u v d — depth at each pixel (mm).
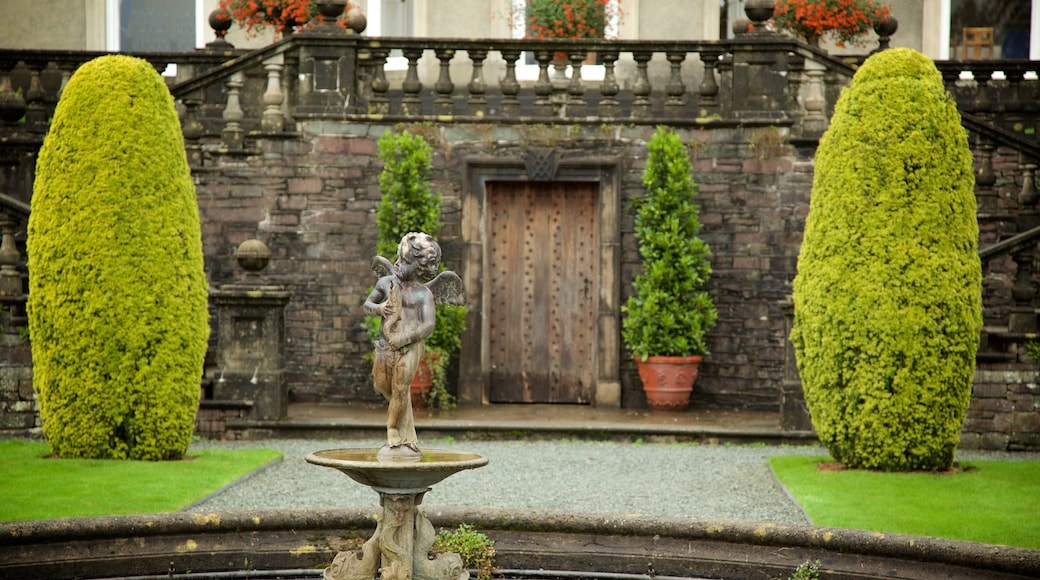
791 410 11680
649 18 16141
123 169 9867
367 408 13281
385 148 13383
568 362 14039
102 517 6344
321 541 6566
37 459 9797
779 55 13328
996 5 16469
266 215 13766
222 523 6477
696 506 8586
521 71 15828
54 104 14375
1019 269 11250
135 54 15000
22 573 6129
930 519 7688
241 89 13930
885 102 9617
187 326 9969
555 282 14039
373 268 5855
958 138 9656
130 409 9805
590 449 11359
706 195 13531
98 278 9766
